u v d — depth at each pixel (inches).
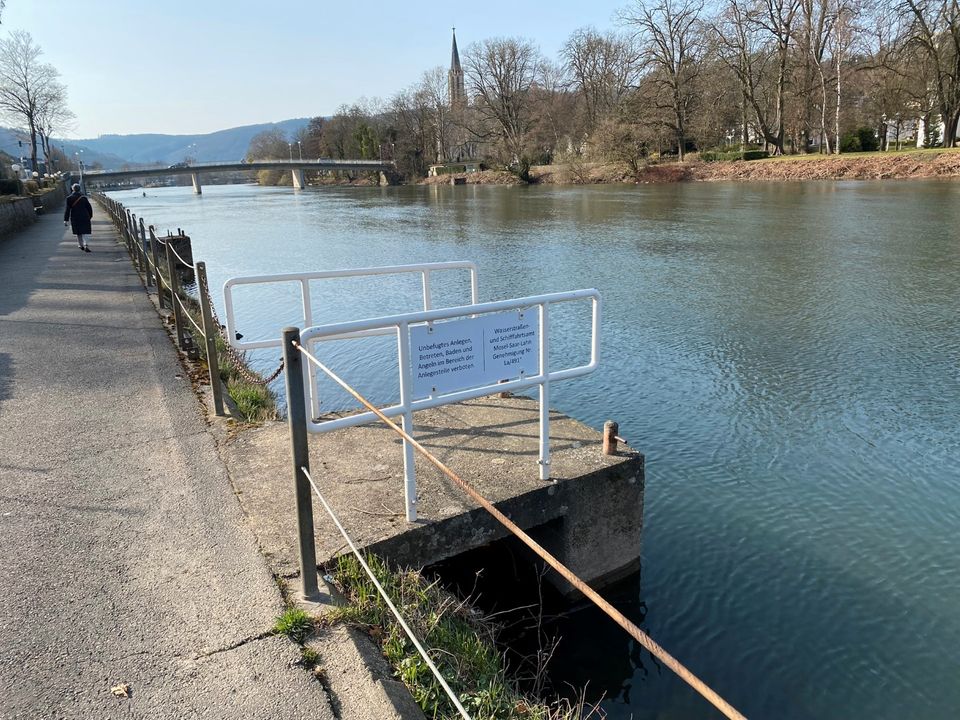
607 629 186.1
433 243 1053.2
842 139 2496.3
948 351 421.1
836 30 2143.2
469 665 128.2
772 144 2659.9
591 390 375.6
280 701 107.5
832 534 236.2
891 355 417.7
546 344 170.9
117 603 131.0
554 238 1039.6
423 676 117.3
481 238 1082.7
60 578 139.3
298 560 143.6
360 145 4763.8
